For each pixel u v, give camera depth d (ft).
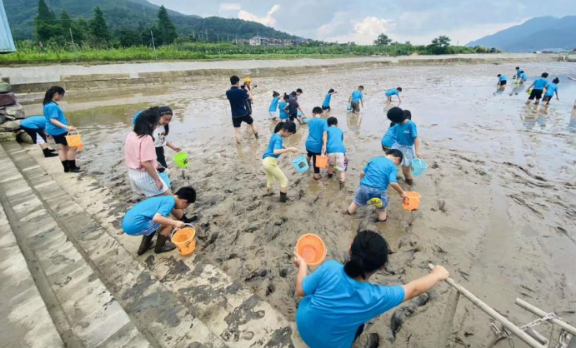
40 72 59.62
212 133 30.73
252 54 131.75
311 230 14.23
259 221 14.90
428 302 10.01
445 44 169.48
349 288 6.24
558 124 31.78
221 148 26.09
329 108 40.16
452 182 18.74
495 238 13.32
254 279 11.27
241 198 17.20
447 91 56.70
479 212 15.37
